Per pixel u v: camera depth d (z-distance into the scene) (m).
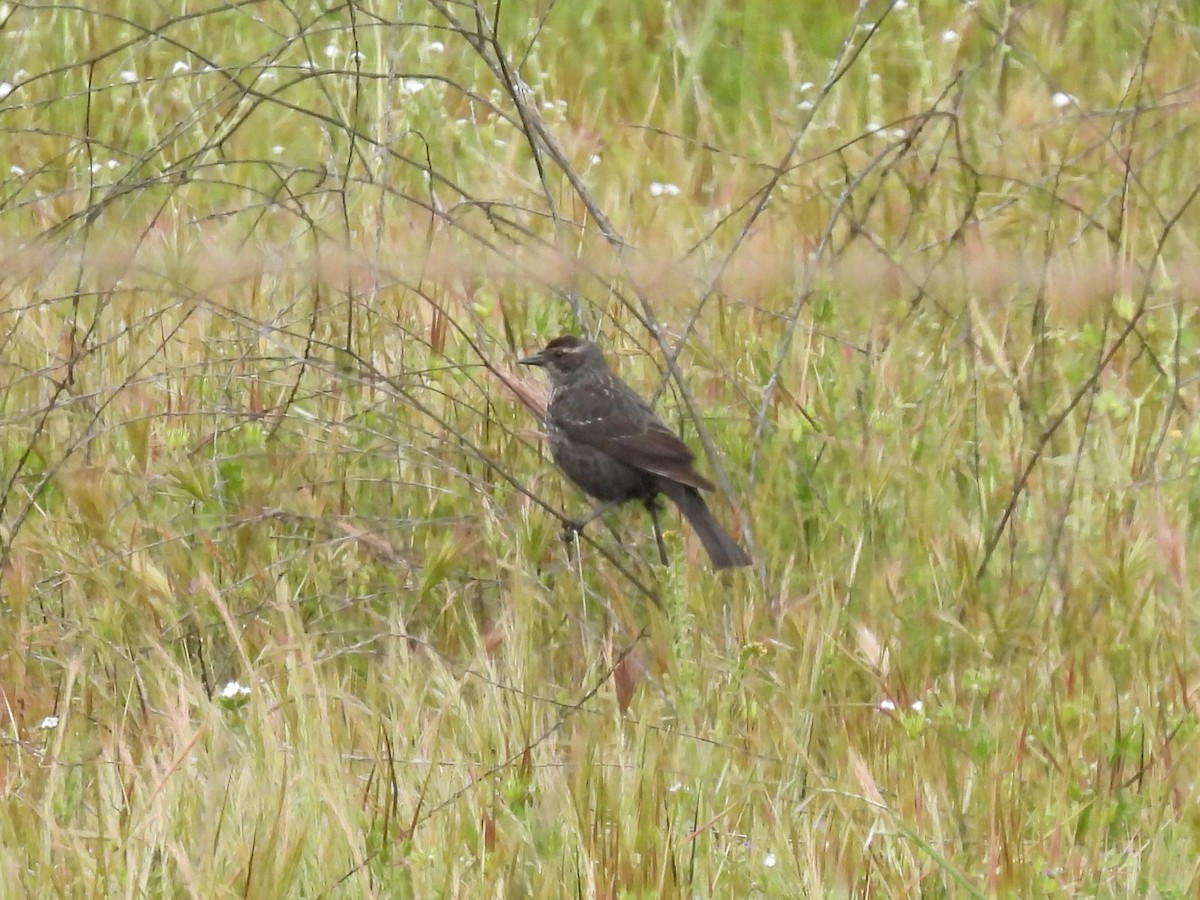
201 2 18.31
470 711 9.17
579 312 11.66
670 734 8.91
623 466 11.12
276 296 11.88
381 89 13.81
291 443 11.25
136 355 11.41
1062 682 9.48
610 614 10.36
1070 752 8.80
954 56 17.27
